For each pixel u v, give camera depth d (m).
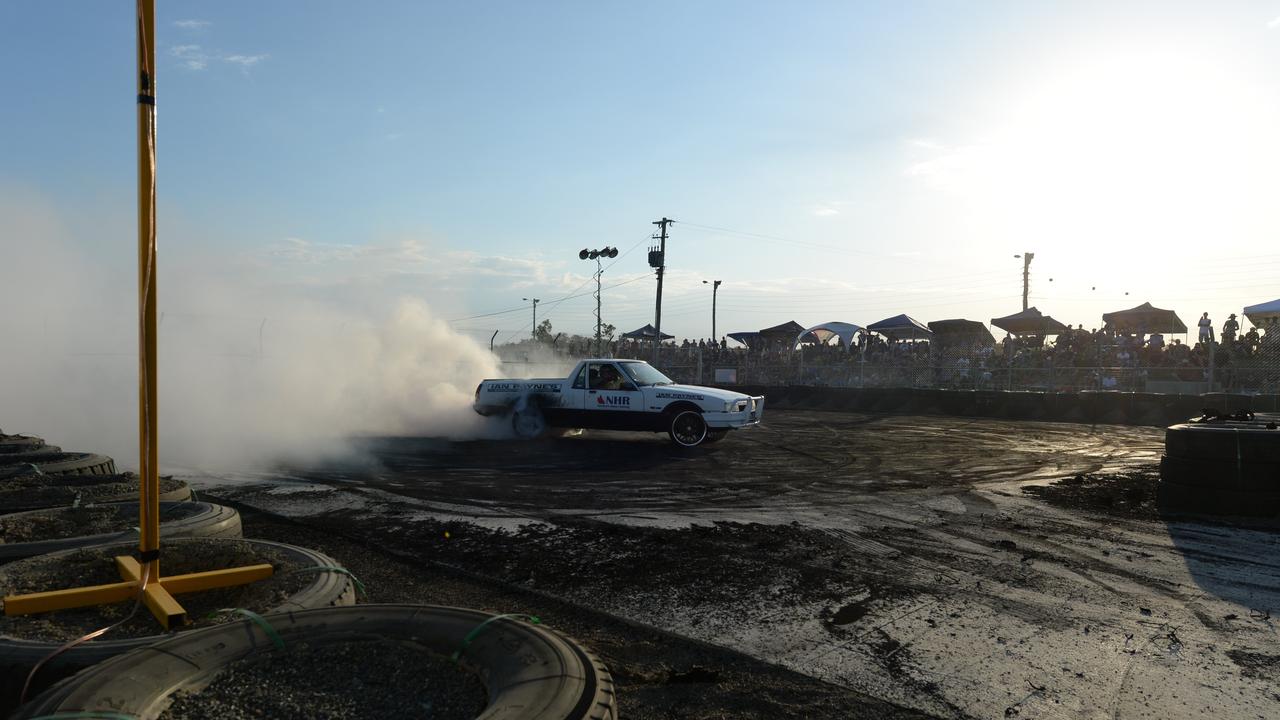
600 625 4.38
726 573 5.41
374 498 8.09
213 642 2.57
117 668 2.33
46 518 4.60
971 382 25.27
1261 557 5.89
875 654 3.97
